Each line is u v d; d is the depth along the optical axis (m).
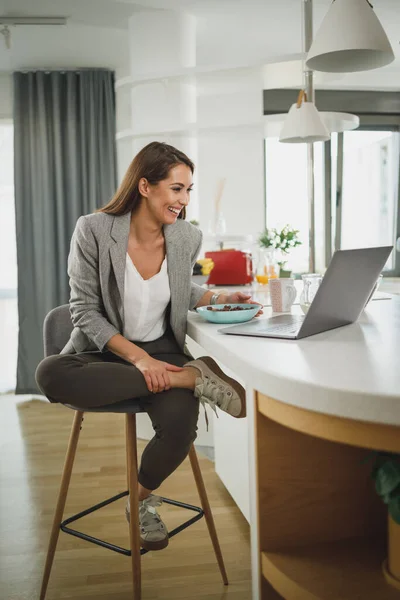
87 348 1.88
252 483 1.26
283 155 5.71
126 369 1.63
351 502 1.31
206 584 1.95
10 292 5.64
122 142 5.06
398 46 4.91
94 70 4.94
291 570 1.19
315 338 1.38
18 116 4.79
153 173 1.77
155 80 3.89
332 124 3.93
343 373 1.00
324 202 5.84
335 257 1.30
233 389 1.58
